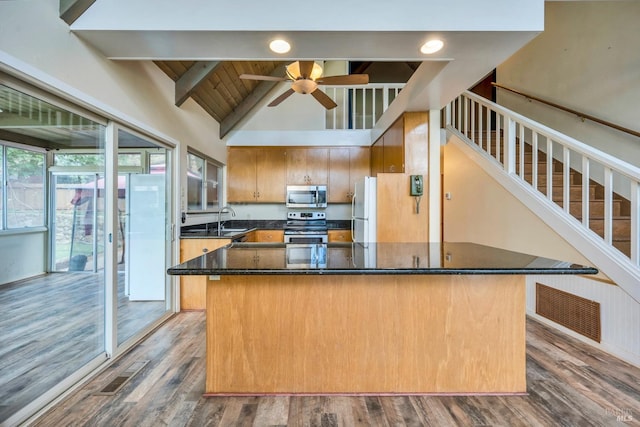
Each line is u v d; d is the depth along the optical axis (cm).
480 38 204
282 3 195
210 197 465
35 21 167
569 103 384
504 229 342
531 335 271
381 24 196
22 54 160
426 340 190
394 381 190
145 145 311
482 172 381
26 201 339
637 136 298
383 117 430
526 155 416
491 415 171
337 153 513
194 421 165
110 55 223
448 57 229
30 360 222
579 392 191
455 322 190
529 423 164
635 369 215
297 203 507
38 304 317
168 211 331
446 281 189
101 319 246
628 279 221
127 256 325
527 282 318
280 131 509
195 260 184
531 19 197
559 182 372
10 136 288
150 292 333
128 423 164
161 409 175
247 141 509
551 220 279
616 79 326
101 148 251
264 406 178
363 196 354
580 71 368
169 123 317
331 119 554
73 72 193
